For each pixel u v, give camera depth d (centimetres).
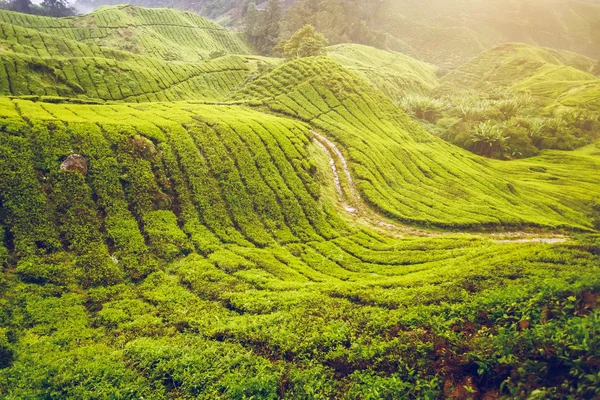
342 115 7488
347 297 2553
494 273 2397
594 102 11831
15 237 2792
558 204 6506
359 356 1880
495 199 6212
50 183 3200
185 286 2916
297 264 3528
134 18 16975
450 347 1753
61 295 2591
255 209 4253
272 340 2114
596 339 1323
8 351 2078
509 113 10481
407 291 2442
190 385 1858
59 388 1864
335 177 5716
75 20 14888
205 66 11631
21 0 19312
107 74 8500
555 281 2047
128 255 3086
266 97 7931
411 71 19800
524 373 1386
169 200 3766
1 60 6888
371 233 4550
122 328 2366
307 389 1738
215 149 4538
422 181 6328
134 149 3859
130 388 1852
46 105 4306
